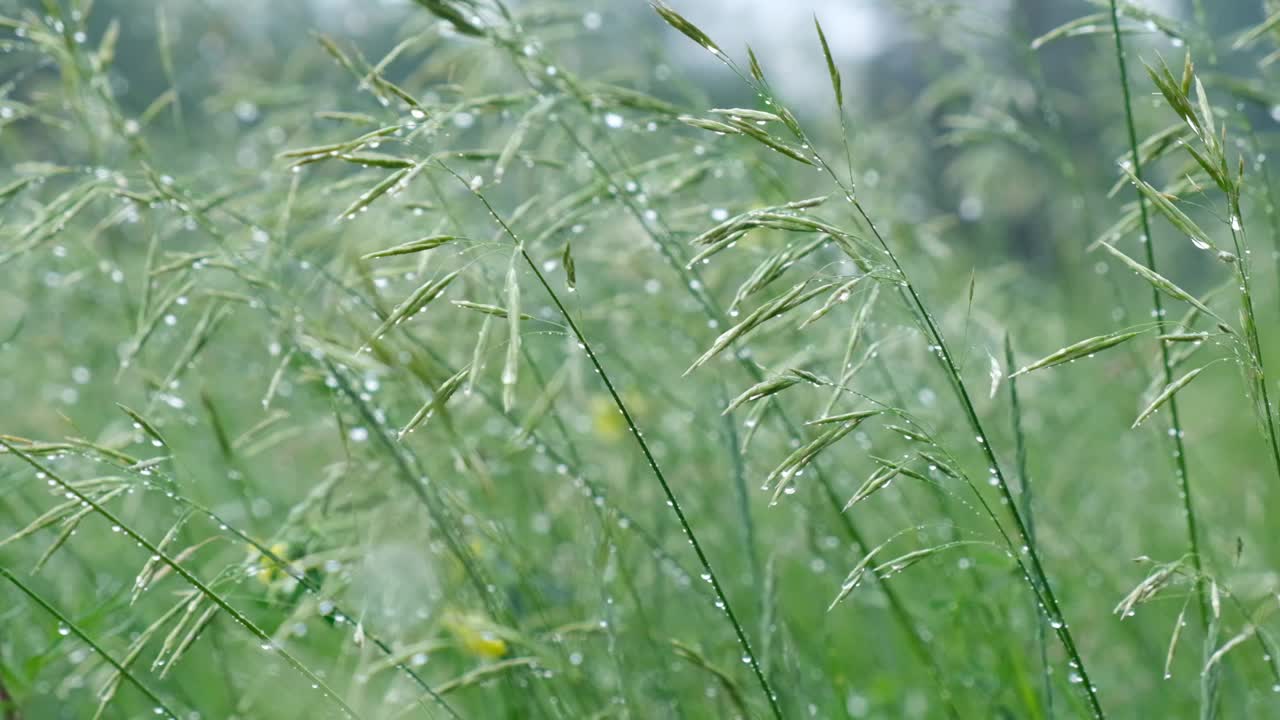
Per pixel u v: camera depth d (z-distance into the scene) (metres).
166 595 0.95
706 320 0.96
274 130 1.09
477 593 0.87
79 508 0.80
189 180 0.91
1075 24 0.88
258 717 0.90
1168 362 0.83
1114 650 0.96
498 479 0.97
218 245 0.89
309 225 0.94
